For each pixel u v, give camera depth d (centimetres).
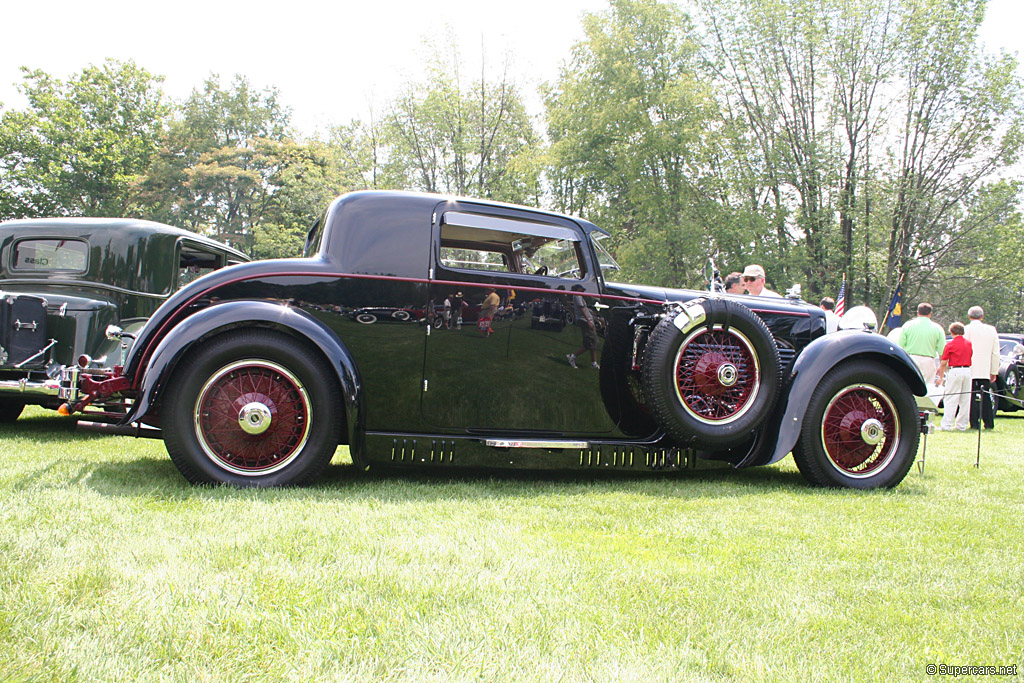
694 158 2227
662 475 445
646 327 409
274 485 341
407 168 2595
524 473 429
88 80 3662
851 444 416
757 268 561
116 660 154
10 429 545
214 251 658
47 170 3366
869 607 207
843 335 421
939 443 680
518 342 384
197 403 336
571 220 404
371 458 362
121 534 244
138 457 420
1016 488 420
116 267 551
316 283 359
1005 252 2377
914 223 2211
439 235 377
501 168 2558
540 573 222
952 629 192
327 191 2850
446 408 374
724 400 404
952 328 869
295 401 351
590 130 2283
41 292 545
